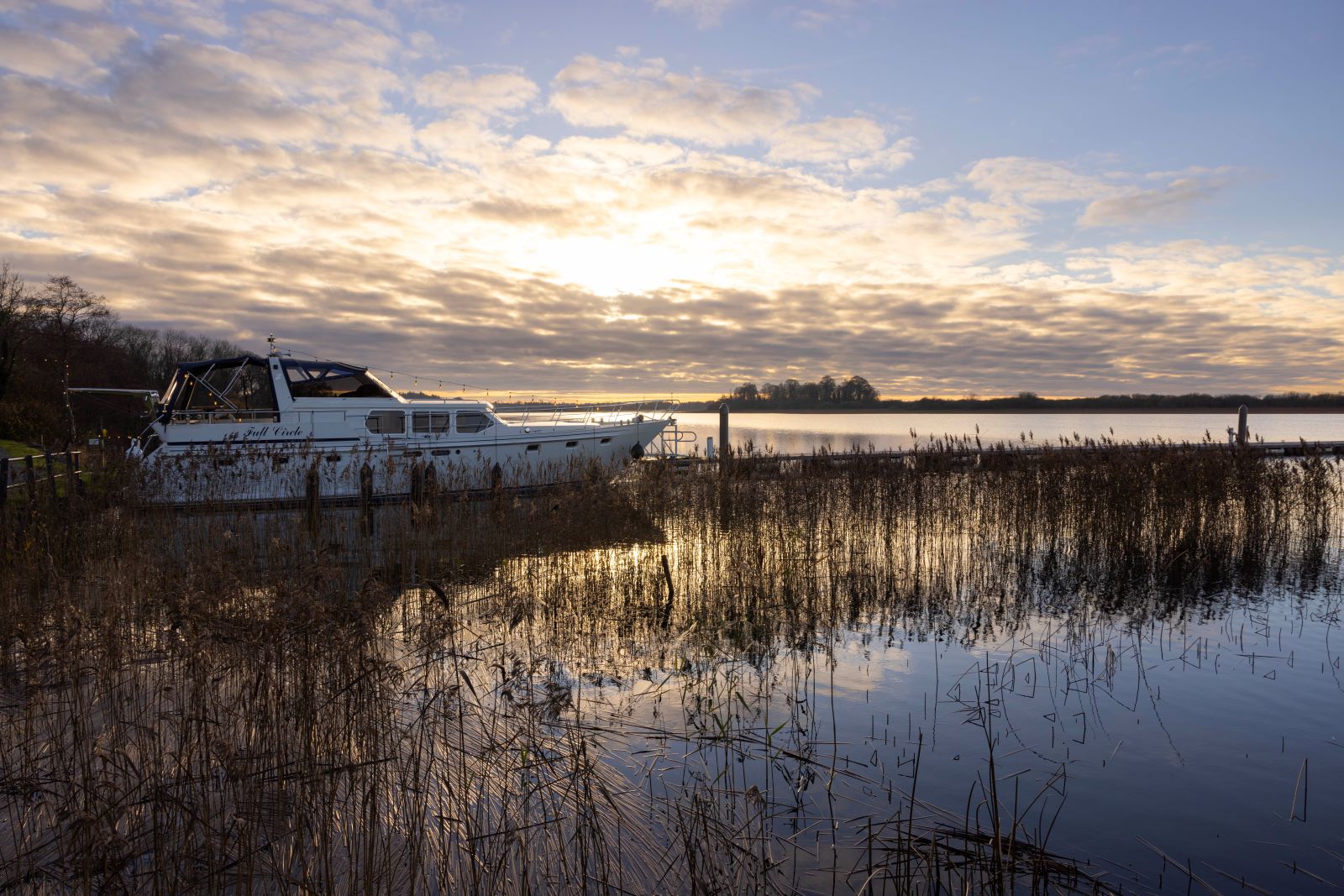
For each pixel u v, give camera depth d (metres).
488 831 4.09
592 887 3.59
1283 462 14.31
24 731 5.08
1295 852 4.09
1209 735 5.55
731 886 3.61
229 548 10.28
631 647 7.60
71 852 3.69
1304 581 10.61
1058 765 5.07
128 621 6.72
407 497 13.96
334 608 5.40
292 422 16.03
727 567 10.63
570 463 16.17
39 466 18.56
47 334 39.34
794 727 5.58
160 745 4.47
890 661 7.16
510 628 8.05
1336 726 5.73
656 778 4.75
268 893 3.53
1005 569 11.27
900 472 13.87
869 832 3.76
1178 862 3.98
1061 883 3.76
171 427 15.67
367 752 4.70
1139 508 12.55
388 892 3.47
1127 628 8.26
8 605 7.30
